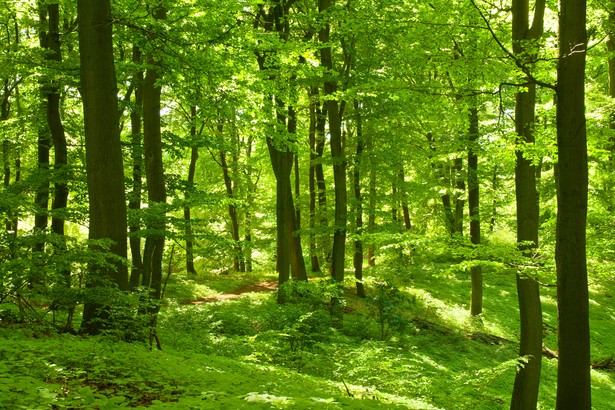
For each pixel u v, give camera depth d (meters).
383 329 16.67
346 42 17.31
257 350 11.07
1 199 7.62
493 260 8.98
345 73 19.03
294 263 21.95
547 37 9.49
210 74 10.67
